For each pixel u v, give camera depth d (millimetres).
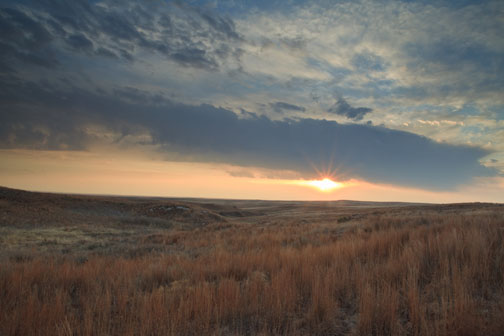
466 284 4488
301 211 80875
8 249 15828
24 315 4309
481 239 6262
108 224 35312
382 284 4891
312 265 6641
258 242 14320
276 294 4812
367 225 15719
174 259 10047
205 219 46281
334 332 3955
